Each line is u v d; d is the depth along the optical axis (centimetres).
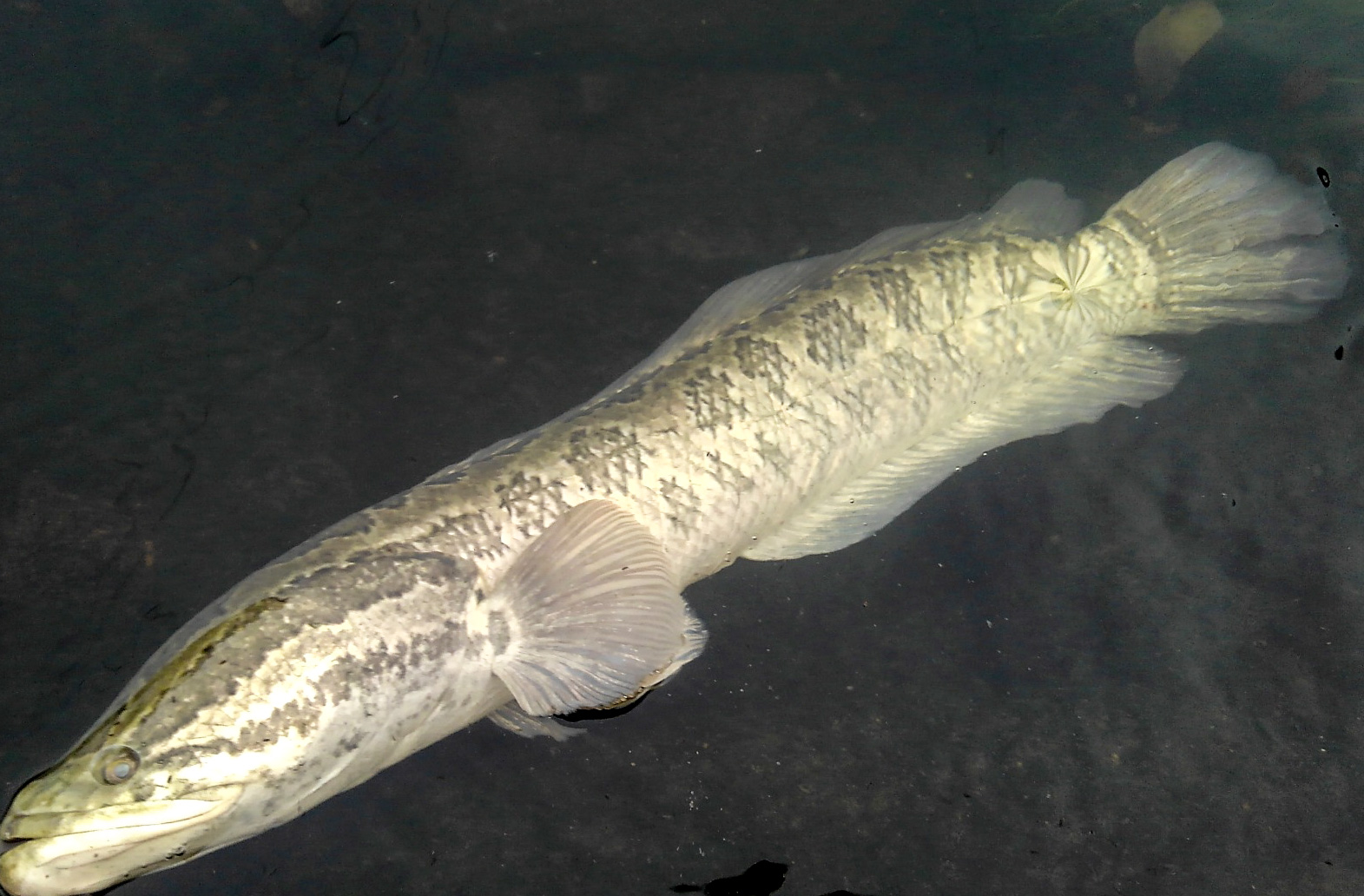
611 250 94
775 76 103
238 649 67
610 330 90
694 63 104
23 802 64
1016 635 78
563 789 72
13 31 99
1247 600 78
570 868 70
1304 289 87
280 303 90
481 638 72
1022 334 86
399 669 70
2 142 93
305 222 94
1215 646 77
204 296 90
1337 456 82
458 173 97
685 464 77
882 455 83
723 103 102
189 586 78
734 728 74
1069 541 81
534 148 99
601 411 77
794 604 79
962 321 84
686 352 80
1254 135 95
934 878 70
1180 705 75
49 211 91
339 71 101
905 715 75
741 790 72
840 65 103
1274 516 81
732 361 79
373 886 69
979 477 84
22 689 73
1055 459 84
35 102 96
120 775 65
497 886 69
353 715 69
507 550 73
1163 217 89
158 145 95
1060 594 79
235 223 93
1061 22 104
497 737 74
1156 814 71
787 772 73
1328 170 93
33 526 80
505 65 103
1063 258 86
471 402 87
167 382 86
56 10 100
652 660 73
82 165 93
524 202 96
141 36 100
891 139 99
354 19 103
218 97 98
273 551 79
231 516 81
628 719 75
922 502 83
